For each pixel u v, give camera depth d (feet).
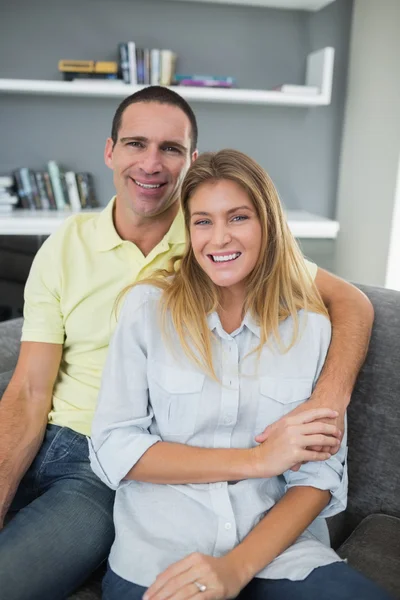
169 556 3.58
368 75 11.13
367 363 4.60
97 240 4.83
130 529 3.73
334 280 4.79
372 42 10.93
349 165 11.98
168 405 3.95
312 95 11.16
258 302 4.10
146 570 3.52
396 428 4.46
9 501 4.25
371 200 11.13
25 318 4.91
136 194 4.83
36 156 11.56
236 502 3.81
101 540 3.99
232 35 11.55
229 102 11.81
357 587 3.31
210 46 11.53
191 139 5.07
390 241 10.46
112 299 4.78
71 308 4.77
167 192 4.90
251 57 11.70
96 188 11.86
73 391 4.78
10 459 4.32
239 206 3.86
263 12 11.52
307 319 4.19
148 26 11.27
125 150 4.83
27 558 3.62
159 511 3.76
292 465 3.68
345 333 4.28
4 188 10.98
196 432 3.96
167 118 4.78
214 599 3.22
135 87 10.64
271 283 4.09
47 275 4.80
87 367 4.81
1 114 11.29
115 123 4.99
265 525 3.64
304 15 11.65
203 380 3.94
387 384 4.51
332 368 4.08
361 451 4.63
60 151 11.60
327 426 3.69
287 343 4.12
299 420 3.72
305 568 3.51
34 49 11.05
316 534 4.12
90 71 10.75
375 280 11.06
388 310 4.66
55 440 4.59
